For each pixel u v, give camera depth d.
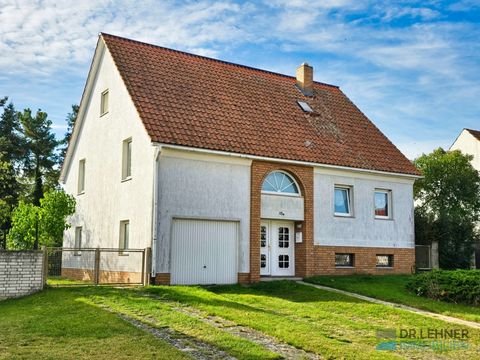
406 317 13.03
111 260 19.50
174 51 22.36
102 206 20.94
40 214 22.12
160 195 16.95
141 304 12.66
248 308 12.83
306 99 24.47
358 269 21.48
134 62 20.27
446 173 33.78
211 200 17.94
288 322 11.30
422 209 27.84
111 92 21.06
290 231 20.59
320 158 20.67
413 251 23.30
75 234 23.30
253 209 18.81
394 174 22.73
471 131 40.03
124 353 8.43
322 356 8.93
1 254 14.38
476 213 33.53
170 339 9.55
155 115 17.92
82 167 24.05
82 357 8.18
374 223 22.23
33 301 13.44
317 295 15.91
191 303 13.09
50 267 16.05
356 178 21.94
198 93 20.38
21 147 40.97
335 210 21.55
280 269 20.14
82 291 14.48
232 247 18.36
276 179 20.00
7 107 42.06
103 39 20.89
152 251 16.66
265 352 8.77
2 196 35.75
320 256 20.44
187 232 17.48
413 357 9.38
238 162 18.67
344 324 11.88
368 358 8.80
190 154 17.62
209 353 8.71
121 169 19.59
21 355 8.22
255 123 20.47
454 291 15.40
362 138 23.64
